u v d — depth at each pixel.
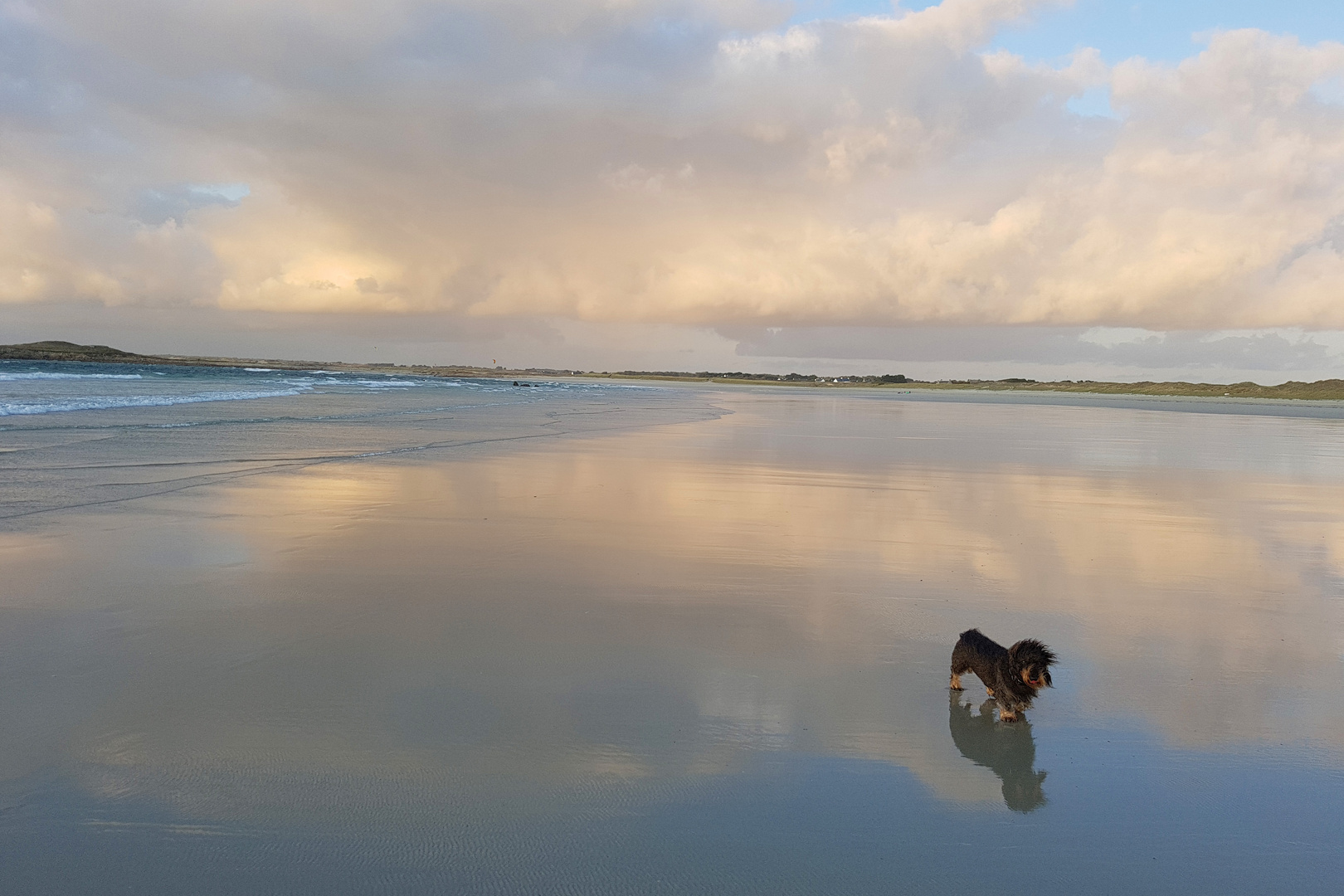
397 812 3.39
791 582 7.22
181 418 21.78
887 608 6.50
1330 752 4.15
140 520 8.91
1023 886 3.03
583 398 55.22
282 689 4.59
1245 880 3.11
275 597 6.34
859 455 19.02
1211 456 20.59
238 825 3.27
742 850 3.20
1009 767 3.95
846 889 2.98
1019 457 19.39
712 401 58.25
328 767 3.74
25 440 15.41
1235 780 3.86
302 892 2.88
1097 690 4.92
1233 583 7.50
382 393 47.38
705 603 6.50
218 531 8.54
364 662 5.03
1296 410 64.25
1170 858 3.23
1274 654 5.58
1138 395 111.94
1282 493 13.90
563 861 3.09
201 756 3.80
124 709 4.27
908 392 125.25
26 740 3.90
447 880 2.96
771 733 4.23
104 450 14.57
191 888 2.88
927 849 3.25
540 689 4.70
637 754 3.95
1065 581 7.46
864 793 3.67
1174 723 4.47
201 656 5.04
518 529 9.16
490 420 27.12
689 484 13.21
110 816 3.29
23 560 7.13
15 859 3.01
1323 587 7.41
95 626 5.55
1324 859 3.25
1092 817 3.52
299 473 12.81
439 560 7.64
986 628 6.04
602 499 11.34
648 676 4.95
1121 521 10.73
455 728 4.17
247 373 90.38
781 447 20.34
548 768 3.79
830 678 5.02
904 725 4.39
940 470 16.27
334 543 8.18
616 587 6.91
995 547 8.90
